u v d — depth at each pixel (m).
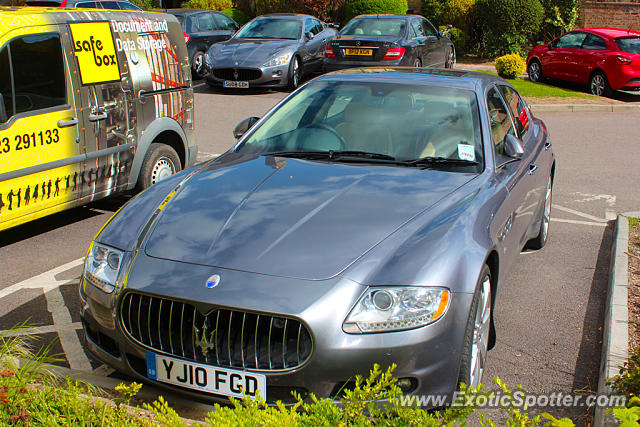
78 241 6.12
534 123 6.16
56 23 5.75
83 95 5.96
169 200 3.80
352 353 2.92
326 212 3.53
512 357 4.14
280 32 15.80
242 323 2.97
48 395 2.85
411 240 3.29
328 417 2.41
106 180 6.32
